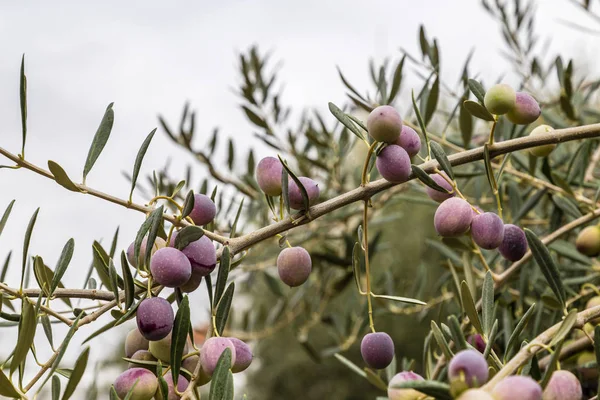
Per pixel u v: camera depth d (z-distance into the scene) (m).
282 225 0.56
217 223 1.07
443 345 0.52
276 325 1.43
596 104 1.35
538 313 0.82
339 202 0.56
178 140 1.12
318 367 3.51
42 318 0.55
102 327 0.51
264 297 2.58
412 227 2.77
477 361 0.43
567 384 0.45
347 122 0.57
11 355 0.54
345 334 1.30
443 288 1.08
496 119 0.59
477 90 0.62
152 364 0.54
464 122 0.82
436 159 0.58
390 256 2.72
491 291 0.57
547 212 1.13
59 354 0.49
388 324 3.19
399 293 1.43
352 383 3.46
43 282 0.55
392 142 0.56
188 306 0.51
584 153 0.86
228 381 0.48
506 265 0.88
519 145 0.59
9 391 0.48
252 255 1.28
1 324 0.58
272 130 1.15
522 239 0.58
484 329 0.56
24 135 0.53
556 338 0.47
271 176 0.57
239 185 1.14
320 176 1.25
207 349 0.51
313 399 3.47
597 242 0.79
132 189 0.55
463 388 0.42
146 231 0.53
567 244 0.87
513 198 0.93
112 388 0.49
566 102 0.96
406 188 1.16
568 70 0.95
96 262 0.62
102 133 0.55
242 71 1.12
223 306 0.54
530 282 0.90
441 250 0.98
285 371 3.56
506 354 0.54
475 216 0.56
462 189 1.01
